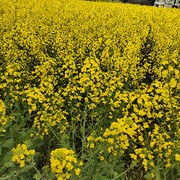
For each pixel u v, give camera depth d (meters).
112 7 14.63
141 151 1.75
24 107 3.50
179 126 2.66
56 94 2.94
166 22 10.38
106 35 6.97
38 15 9.16
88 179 2.08
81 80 2.64
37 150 3.01
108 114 3.20
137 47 5.93
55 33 6.62
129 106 2.57
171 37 7.05
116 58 4.89
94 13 11.49
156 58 5.65
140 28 8.54
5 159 2.28
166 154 2.02
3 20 7.48
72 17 9.60
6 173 2.21
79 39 6.25
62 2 14.55
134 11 13.58
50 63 4.33
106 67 5.07
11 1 12.20
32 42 5.39
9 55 4.64
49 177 1.92
